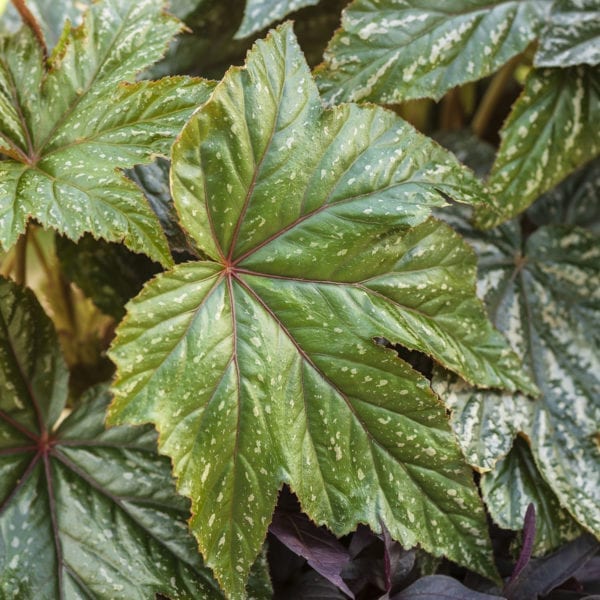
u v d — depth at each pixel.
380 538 0.91
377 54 0.94
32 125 0.91
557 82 0.96
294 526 0.92
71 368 1.05
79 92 0.91
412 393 0.90
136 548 0.91
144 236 0.87
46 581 0.91
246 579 0.89
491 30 0.95
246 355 0.89
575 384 0.96
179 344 0.87
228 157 0.88
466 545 0.91
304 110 0.89
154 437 0.93
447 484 0.91
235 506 0.89
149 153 0.89
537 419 0.95
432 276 0.92
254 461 0.89
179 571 0.91
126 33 0.92
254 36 1.01
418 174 0.90
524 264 0.99
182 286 0.88
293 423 0.90
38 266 1.11
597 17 0.95
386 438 0.91
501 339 0.94
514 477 0.95
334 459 0.90
